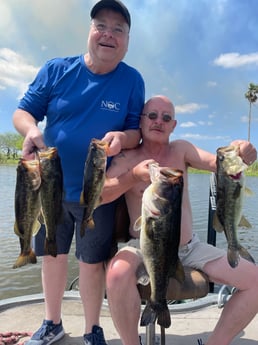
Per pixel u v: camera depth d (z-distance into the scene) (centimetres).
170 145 124
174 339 130
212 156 118
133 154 121
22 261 99
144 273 100
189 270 108
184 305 153
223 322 105
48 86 124
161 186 94
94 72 123
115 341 130
